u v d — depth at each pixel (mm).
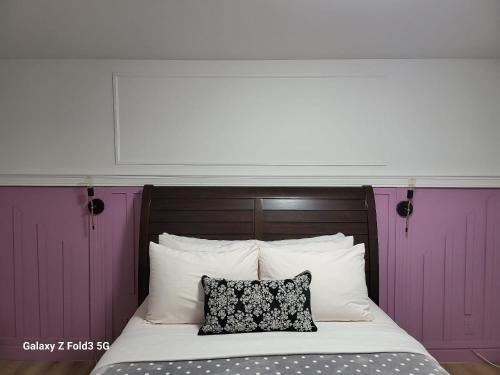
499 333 3186
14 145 3119
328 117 3100
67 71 3080
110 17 2680
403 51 2988
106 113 3100
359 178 3107
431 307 3188
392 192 3141
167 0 2555
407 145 3113
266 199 2994
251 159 3109
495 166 3135
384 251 3164
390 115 3100
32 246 3156
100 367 1901
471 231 3164
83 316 3180
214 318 2217
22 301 3176
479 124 3111
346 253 2527
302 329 2225
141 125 3102
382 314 2559
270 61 3072
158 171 3121
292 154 3113
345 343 2078
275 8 2609
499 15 2637
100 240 3152
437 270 3176
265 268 2502
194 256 2477
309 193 3014
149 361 1923
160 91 3084
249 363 1891
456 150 3119
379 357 1955
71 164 3127
